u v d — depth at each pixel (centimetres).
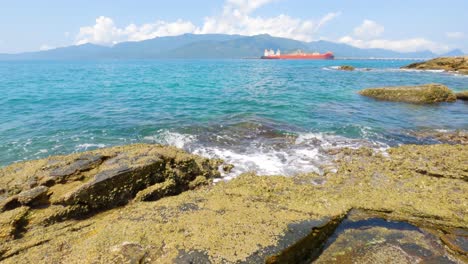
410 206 628
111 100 2139
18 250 507
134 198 705
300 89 2841
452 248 512
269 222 539
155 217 561
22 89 2758
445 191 691
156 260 448
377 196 667
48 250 496
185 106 1917
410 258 489
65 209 626
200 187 797
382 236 542
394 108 1872
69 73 5612
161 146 933
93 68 8294
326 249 514
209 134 1284
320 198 649
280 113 1695
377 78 4119
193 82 3525
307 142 1172
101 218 632
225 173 886
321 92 2600
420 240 531
